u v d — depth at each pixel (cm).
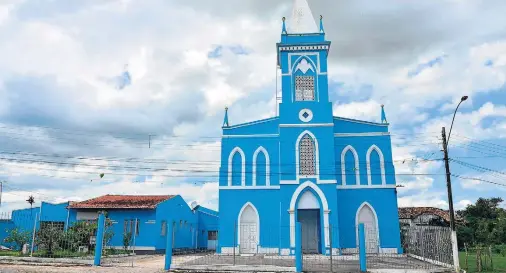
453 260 2262
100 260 2294
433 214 5056
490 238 4950
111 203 3669
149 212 3531
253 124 3447
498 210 6097
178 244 4019
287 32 3506
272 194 3294
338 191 3253
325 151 3142
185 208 4312
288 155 3150
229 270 2100
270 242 3192
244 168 3362
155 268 2178
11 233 3055
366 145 3334
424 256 2747
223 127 3450
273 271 2081
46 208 3762
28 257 2383
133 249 3134
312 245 3234
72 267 2111
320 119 3212
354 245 3152
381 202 3212
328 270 2108
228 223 3262
